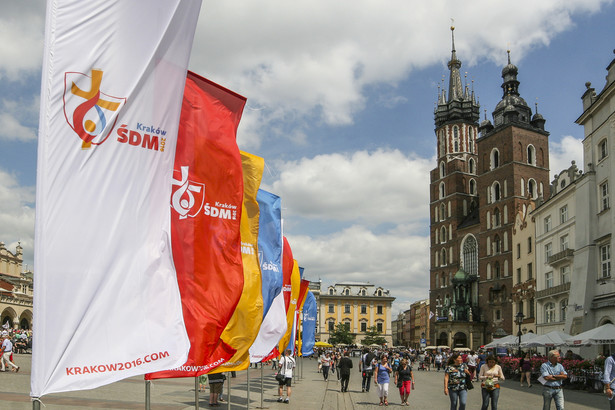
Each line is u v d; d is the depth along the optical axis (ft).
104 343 21.66
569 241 169.68
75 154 21.27
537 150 327.26
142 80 23.00
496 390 51.52
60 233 20.84
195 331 28.58
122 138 22.58
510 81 343.26
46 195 20.61
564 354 154.92
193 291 29.14
